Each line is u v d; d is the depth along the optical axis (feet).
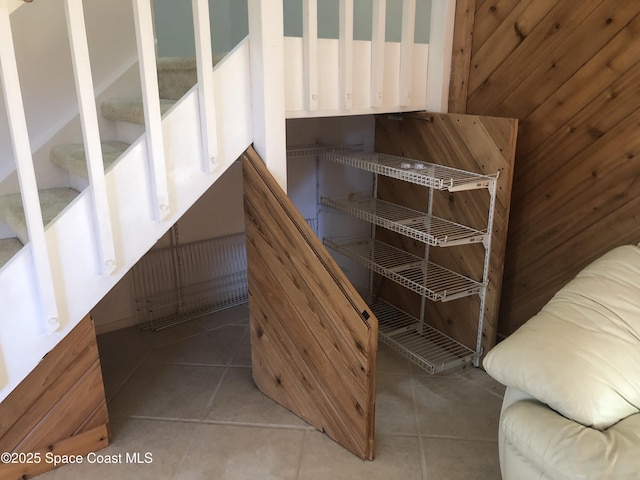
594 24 6.37
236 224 10.07
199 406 7.09
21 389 5.58
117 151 7.15
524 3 7.05
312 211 10.13
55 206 6.69
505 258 8.11
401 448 6.23
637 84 6.09
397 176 7.54
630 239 6.49
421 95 8.09
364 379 5.62
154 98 5.47
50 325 5.39
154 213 5.90
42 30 7.30
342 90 7.02
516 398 4.92
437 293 7.32
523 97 7.34
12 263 5.17
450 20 7.78
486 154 7.23
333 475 5.80
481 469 5.89
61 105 7.69
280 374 6.95
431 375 7.80
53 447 5.92
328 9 9.79
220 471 5.89
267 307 6.82
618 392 4.57
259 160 6.36
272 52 6.06
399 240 9.27
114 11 8.09
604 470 3.89
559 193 7.17
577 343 4.78
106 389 7.45
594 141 6.64
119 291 9.14
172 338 8.96
